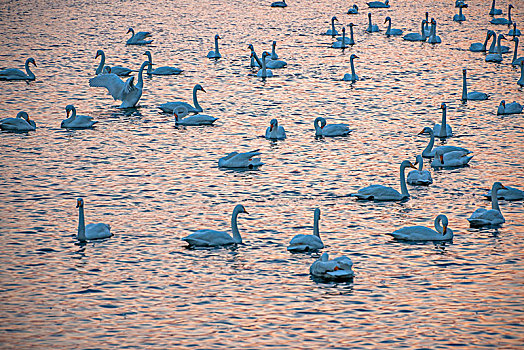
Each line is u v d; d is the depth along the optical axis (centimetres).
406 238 3328
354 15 10444
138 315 2691
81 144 4828
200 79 6694
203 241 3269
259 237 3381
